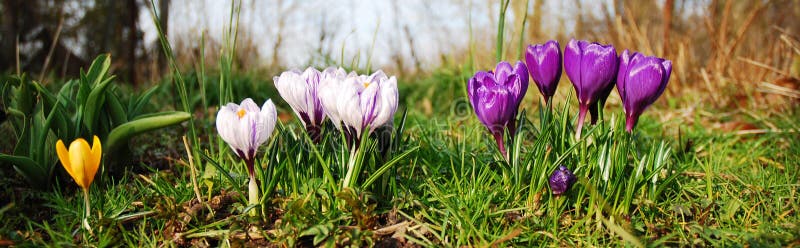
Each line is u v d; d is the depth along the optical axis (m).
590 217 0.59
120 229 0.59
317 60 1.67
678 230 0.60
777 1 1.51
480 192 0.62
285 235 0.56
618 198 0.61
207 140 0.92
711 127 1.07
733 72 1.30
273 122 0.55
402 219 0.61
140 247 0.57
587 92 0.58
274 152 0.59
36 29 2.93
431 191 0.64
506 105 0.57
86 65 2.58
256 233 0.58
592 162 0.61
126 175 0.73
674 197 0.67
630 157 0.71
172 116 0.66
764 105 1.17
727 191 0.68
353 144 0.58
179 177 0.75
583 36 1.55
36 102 0.73
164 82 1.51
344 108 0.55
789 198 0.67
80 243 0.58
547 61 0.58
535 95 1.28
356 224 0.59
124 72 1.92
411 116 1.13
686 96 1.26
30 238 0.58
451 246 0.57
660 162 0.62
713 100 1.20
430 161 0.73
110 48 2.30
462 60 1.54
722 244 0.58
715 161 0.78
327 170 0.57
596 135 0.63
